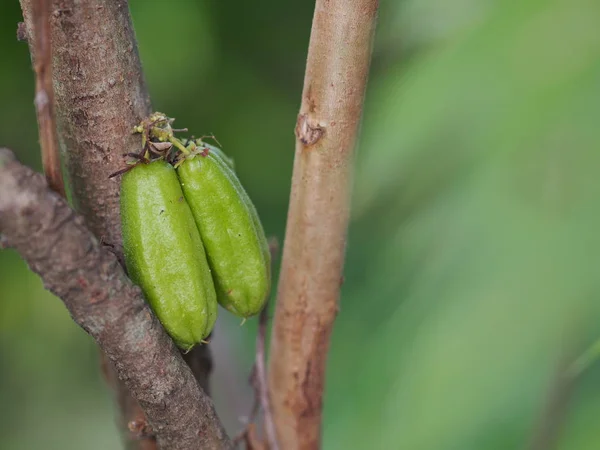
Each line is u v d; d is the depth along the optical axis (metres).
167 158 0.39
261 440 0.44
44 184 0.34
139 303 0.36
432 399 0.41
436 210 0.43
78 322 0.36
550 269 0.39
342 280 0.41
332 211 0.40
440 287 0.41
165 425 0.38
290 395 0.43
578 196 0.39
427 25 0.51
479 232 0.41
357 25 0.37
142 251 0.37
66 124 0.38
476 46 0.44
